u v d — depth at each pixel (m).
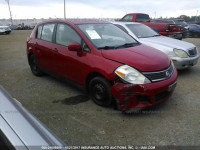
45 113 3.29
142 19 10.64
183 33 10.82
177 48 5.10
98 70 3.22
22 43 13.27
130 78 2.91
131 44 3.92
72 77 3.88
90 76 3.53
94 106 3.50
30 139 1.22
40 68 4.91
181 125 2.94
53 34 4.37
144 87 2.90
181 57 5.04
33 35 5.13
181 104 3.62
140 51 3.49
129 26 6.29
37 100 3.79
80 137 2.67
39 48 4.71
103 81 3.22
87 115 3.21
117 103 3.05
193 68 6.14
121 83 2.95
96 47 3.45
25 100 3.80
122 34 4.29
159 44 5.35
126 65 3.00
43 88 4.41
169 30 9.34
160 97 3.14
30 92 4.20
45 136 1.31
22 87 4.49
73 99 3.82
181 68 5.16
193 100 3.79
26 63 6.96
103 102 3.39
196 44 11.89
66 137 2.67
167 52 5.12
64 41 4.04
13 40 15.40
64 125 2.94
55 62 4.22
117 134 2.73
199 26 15.95
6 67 6.40
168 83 3.15
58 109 3.43
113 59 3.15
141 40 5.69
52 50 4.24
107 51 3.34
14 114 1.41
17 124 1.32
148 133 2.75
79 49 3.53
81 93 4.10
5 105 1.49
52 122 3.02
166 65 3.28
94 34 3.78
